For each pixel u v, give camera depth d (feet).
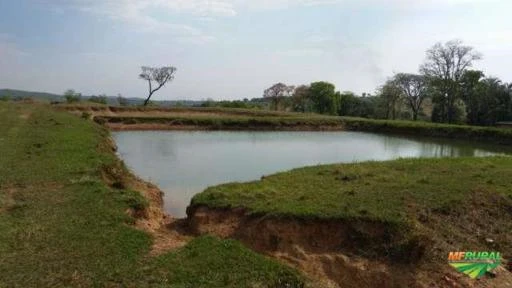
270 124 164.96
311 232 34.55
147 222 38.34
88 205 37.14
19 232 31.04
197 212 39.37
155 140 117.08
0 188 41.16
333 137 141.69
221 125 158.71
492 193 42.93
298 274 27.99
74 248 29.17
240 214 37.60
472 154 107.14
